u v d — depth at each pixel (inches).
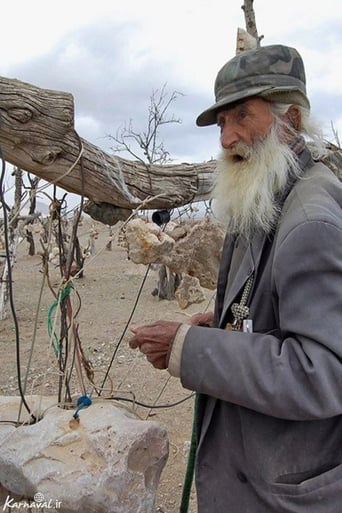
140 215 80.6
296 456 50.9
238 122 54.8
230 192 55.5
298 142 55.6
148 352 51.1
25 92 60.7
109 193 73.3
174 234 89.8
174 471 130.6
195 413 60.1
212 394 48.7
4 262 252.1
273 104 54.5
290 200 51.6
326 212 46.7
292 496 50.0
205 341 48.8
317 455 50.8
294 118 56.0
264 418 51.7
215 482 56.8
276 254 47.5
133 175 79.1
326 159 74.2
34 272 529.7
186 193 85.6
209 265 90.0
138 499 61.7
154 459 64.5
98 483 57.1
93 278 487.8
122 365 214.8
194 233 88.0
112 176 72.8
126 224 76.5
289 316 45.7
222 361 47.3
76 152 66.7
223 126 57.6
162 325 51.6
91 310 338.0
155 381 194.5
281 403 44.8
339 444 51.1
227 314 55.7
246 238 55.7
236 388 46.4
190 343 49.1
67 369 72.1
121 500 59.2
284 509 50.1
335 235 45.2
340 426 50.9
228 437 55.5
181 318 306.5
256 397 45.6
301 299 45.1
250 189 52.8
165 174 83.4
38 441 61.1
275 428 51.4
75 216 73.4
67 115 63.6
